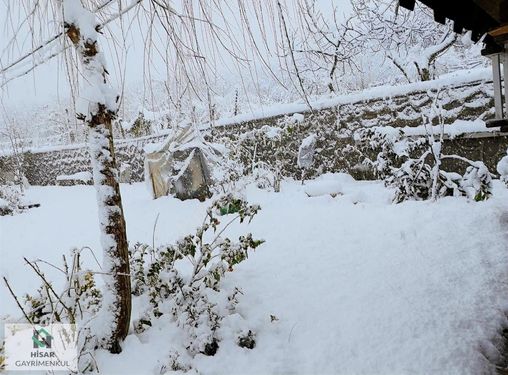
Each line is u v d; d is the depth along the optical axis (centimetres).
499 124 381
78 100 212
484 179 449
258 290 296
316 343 235
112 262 226
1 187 963
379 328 247
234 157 736
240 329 240
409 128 634
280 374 210
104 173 224
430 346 233
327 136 748
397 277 308
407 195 497
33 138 1262
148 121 1058
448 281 302
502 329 259
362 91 707
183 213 589
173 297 267
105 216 225
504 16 277
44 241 548
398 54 980
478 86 575
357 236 396
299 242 394
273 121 810
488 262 327
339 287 297
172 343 234
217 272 264
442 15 271
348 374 211
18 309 305
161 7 233
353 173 720
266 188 684
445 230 389
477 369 221
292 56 236
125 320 229
